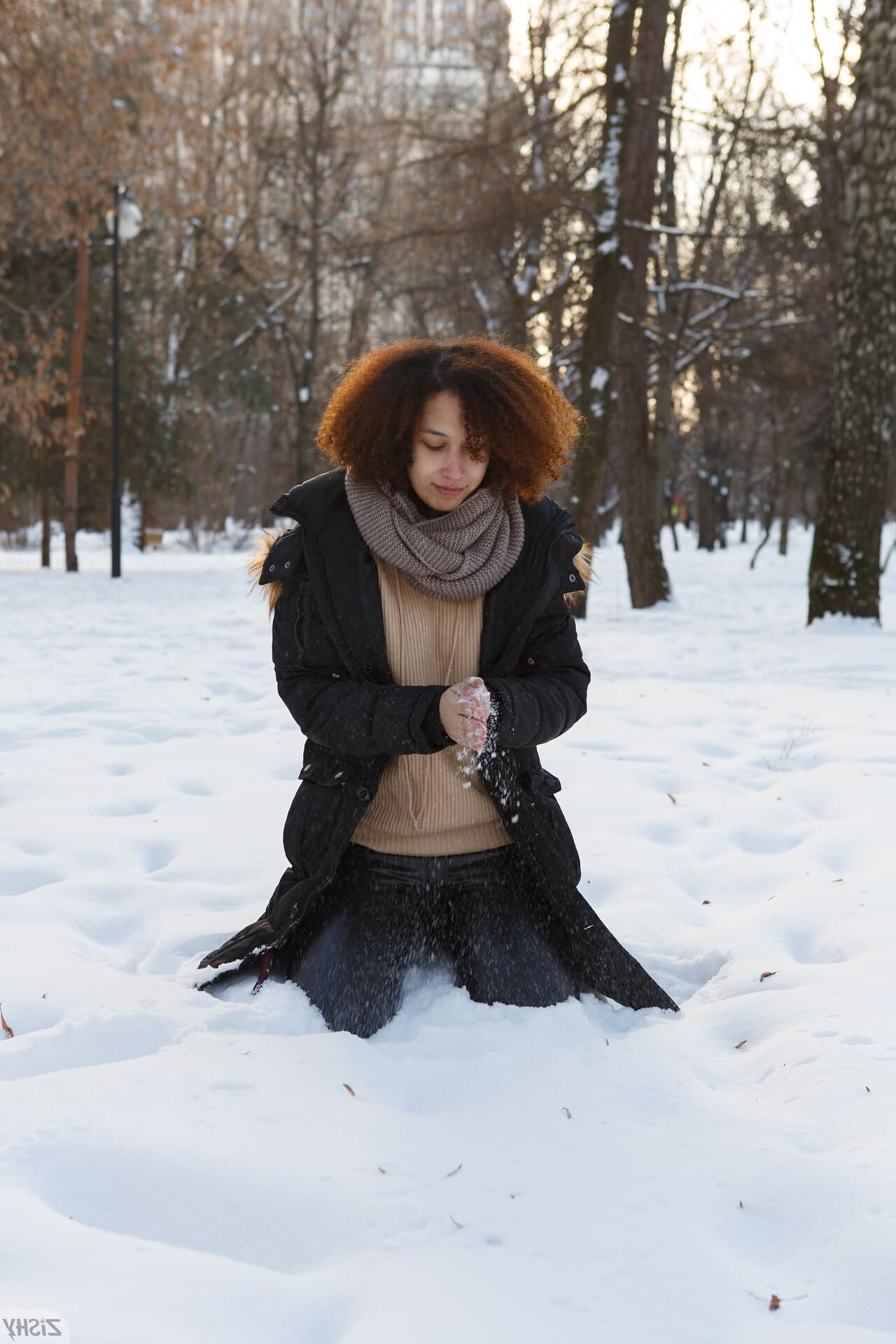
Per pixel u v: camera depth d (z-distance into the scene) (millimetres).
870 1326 1748
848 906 3629
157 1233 1955
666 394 20594
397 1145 2197
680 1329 1713
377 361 2676
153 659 9789
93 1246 1846
